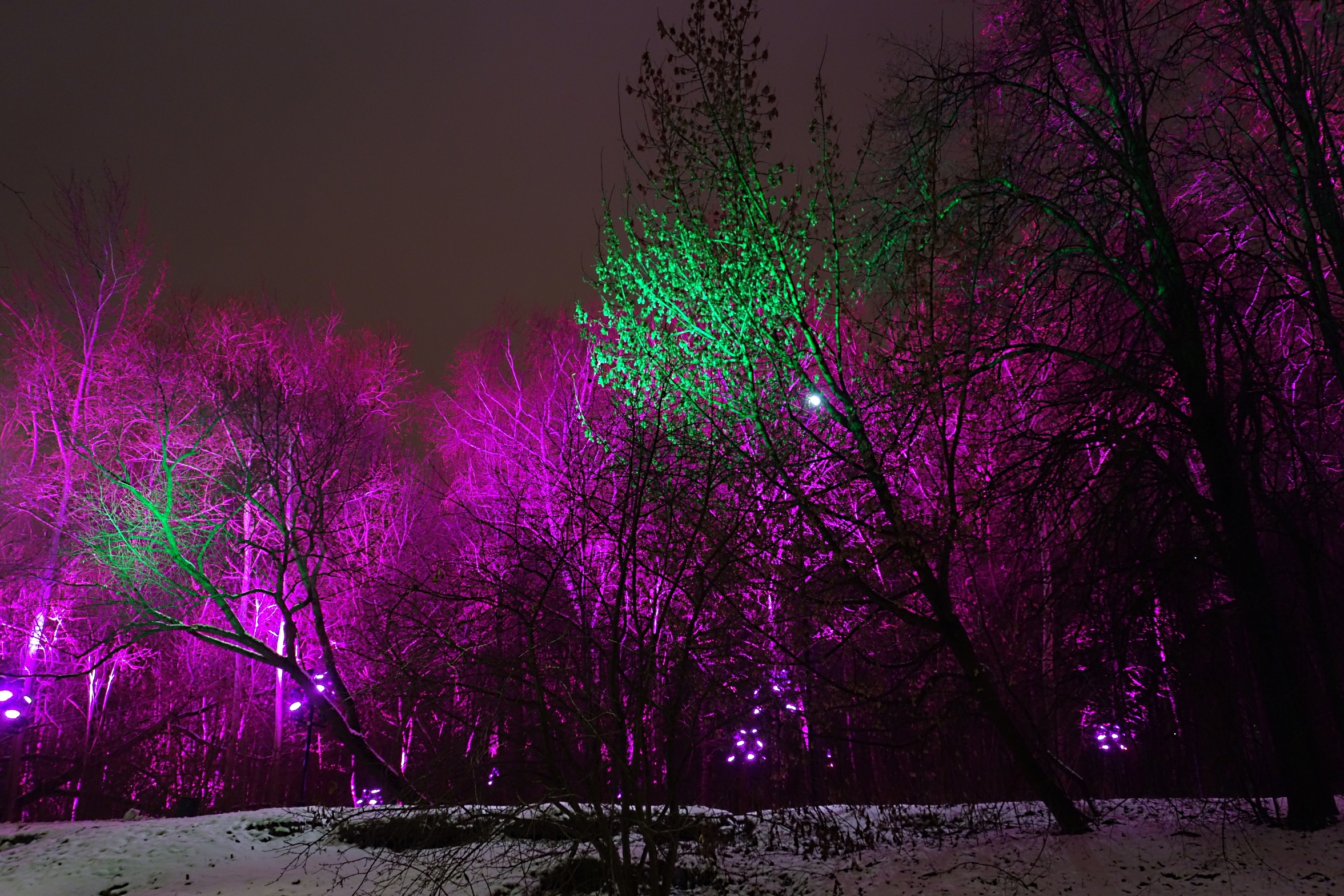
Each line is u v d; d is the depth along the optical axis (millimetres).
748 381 12203
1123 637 11906
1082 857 10938
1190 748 13125
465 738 8805
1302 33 11336
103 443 25375
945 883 10789
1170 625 12000
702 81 13031
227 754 28266
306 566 21234
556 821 8281
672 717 8609
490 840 8188
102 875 14422
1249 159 11641
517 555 9898
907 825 13609
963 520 12367
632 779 8172
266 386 24547
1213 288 11852
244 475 24719
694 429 10805
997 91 13164
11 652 25812
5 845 16312
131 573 22125
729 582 9859
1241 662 12453
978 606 14656
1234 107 12047
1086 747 16906
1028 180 12828
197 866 14672
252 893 12930
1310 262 10984
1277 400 10984
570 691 8391
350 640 24125
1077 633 12797
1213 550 11539
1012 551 13031
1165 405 11719
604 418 10742
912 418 12648
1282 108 11672
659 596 9180
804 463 11797
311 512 23156
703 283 12766
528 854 9258
